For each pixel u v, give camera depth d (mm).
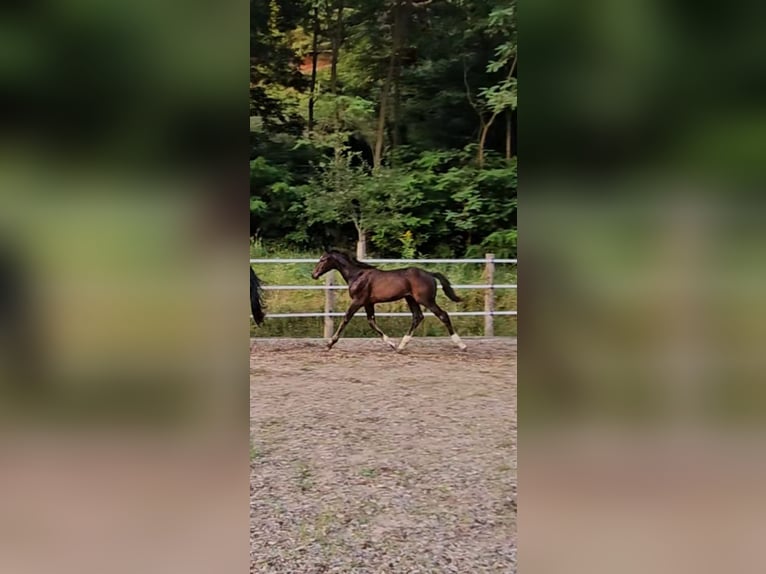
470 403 3973
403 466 2783
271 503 2338
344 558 1922
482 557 1924
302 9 7559
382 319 6473
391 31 7703
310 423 3500
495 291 6480
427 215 7684
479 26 7441
